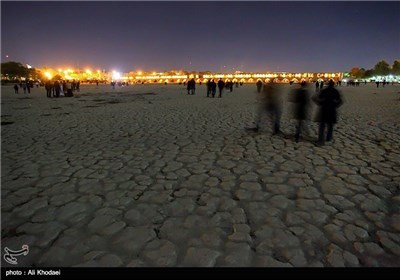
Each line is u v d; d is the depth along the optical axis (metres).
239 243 2.62
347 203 3.42
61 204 3.44
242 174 4.42
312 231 2.81
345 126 9.09
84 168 4.76
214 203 3.42
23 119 10.79
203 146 6.25
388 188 3.86
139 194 3.70
